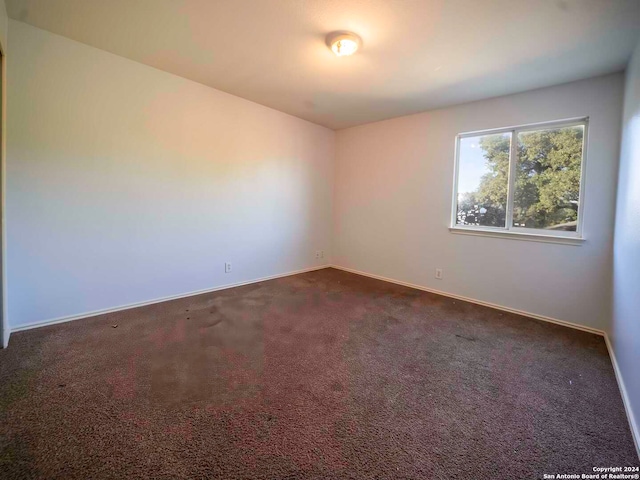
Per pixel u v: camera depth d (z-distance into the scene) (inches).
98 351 87.2
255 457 52.4
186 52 104.8
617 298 91.8
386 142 174.2
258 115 158.2
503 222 135.0
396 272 172.6
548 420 63.4
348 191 196.7
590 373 81.9
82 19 87.7
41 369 77.2
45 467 49.1
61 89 99.9
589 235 110.9
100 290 113.8
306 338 100.0
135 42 99.7
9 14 86.7
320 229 200.8
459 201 147.9
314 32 88.6
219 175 145.5
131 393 68.6
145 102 118.6
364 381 76.4
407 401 68.9
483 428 60.8
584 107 110.5
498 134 134.1
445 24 81.9
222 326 107.4
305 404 66.9
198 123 135.3
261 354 88.6
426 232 158.4
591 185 110.0
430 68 107.6
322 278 179.0
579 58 96.1
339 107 154.3
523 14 76.3
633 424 60.8
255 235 164.2
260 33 90.4
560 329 112.3
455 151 146.2
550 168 121.1
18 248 96.0
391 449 55.0
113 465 49.9
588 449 55.8
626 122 93.0
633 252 73.0
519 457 53.7
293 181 180.2
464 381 77.3
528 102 122.9
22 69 92.6
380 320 117.0
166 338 96.8
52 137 99.6
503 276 132.7
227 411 63.9
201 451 53.3
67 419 59.9
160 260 129.1
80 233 107.6
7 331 90.8
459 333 106.8
